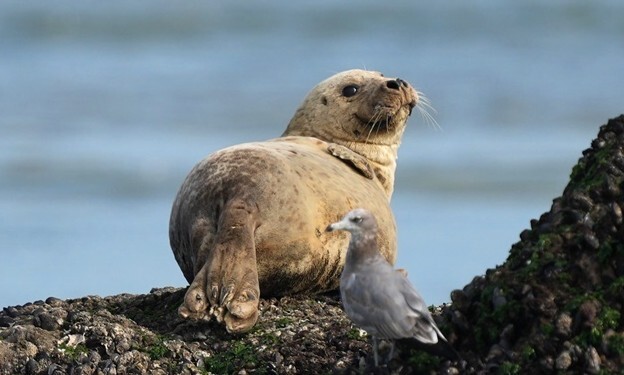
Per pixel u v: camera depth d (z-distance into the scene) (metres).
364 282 13.26
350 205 18.50
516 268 14.42
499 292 13.97
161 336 16.05
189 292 16.30
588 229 14.13
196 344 15.96
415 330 12.84
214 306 16.14
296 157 18.92
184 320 16.53
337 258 18.20
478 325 13.98
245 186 17.83
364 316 13.18
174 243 19.00
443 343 12.84
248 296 16.23
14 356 15.49
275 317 16.92
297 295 18.34
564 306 13.59
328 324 16.39
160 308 17.72
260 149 18.73
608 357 13.09
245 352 15.59
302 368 15.10
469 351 13.89
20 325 16.16
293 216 17.78
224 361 15.49
